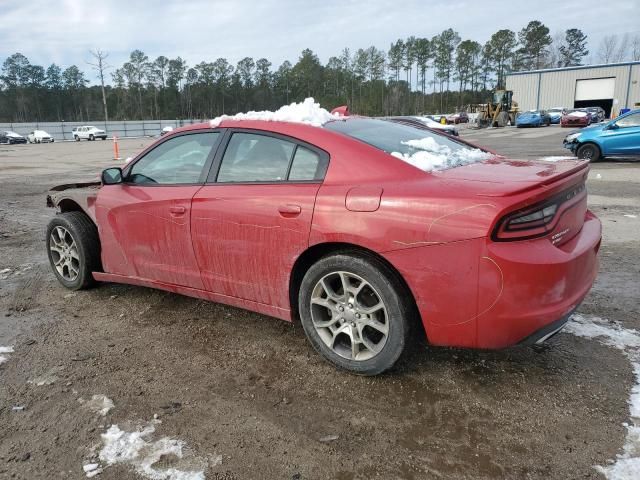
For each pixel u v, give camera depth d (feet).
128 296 14.57
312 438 8.11
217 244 11.06
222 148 11.45
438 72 362.33
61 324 12.76
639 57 284.41
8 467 7.61
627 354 10.41
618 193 30.42
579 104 191.83
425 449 7.77
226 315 13.03
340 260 9.37
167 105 355.36
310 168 10.03
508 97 149.79
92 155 85.15
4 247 20.99
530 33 329.11
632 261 16.72
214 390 9.57
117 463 7.64
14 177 49.85
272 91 358.64
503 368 10.01
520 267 7.88
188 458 7.71
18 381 10.02
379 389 9.41
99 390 9.63
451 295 8.34
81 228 14.42
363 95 341.00
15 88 345.92
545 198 8.30
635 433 7.93
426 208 8.41
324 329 10.20
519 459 7.48
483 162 10.63
